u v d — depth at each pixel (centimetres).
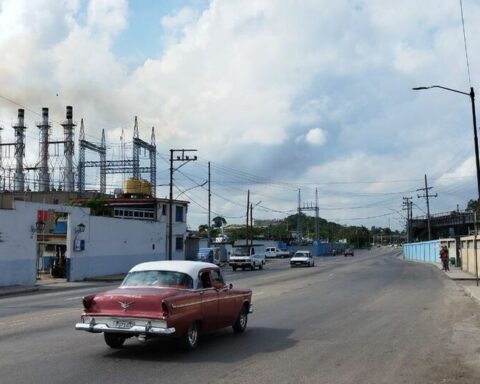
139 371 867
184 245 5800
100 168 7656
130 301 983
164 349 1058
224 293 1178
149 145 7700
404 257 10569
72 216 3925
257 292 2484
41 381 796
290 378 833
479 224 6500
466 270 4631
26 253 3394
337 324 1430
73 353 1014
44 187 7738
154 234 5175
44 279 3925
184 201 5812
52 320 1508
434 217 10019
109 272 4400
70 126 7944
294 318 1551
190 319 1025
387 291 2522
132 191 6022
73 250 3934
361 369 904
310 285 2948
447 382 826
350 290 2586
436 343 1159
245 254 5512
